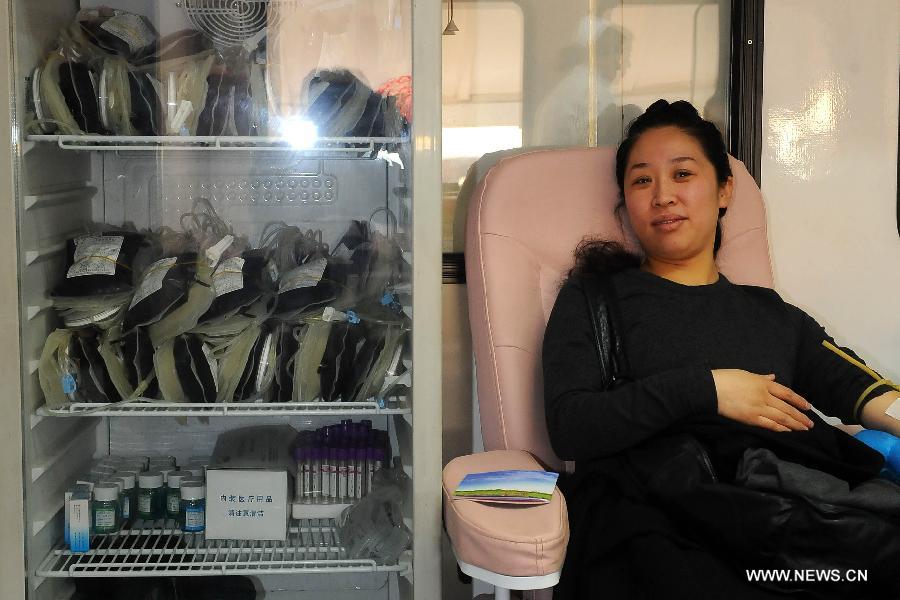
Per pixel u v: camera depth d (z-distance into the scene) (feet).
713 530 4.14
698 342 5.10
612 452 4.72
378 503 5.60
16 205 4.87
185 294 5.34
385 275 5.51
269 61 5.39
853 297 7.10
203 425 6.26
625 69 6.78
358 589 6.18
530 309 5.42
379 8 5.26
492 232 5.42
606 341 5.08
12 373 4.87
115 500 5.48
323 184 5.70
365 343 5.39
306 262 5.57
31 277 5.05
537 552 3.97
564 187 5.67
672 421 4.62
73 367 5.28
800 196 6.98
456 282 6.81
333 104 5.37
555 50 6.72
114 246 5.44
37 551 5.13
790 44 6.84
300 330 5.41
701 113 6.85
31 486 5.04
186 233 5.75
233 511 5.56
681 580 3.85
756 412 4.63
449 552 6.92
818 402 5.37
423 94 4.98
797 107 6.90
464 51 6.66
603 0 6.72
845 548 3.93
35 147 5.14
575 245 5.63
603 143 6.81
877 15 6.86
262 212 5.76
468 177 6.75
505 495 4.33
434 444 5.08
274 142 5.37
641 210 5.33
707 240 5.42
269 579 6.11
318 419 6.19
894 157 6.99
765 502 4.02
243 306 5.36
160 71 5.36
